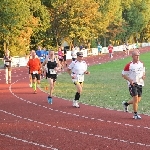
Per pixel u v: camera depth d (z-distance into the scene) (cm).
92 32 8212
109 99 2248
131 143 1281
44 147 1245
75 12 7469
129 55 7994
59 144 1280
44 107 1989
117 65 5212
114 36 10144
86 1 7500
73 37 7700
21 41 6469
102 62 5922
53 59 2120
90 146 1249
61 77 3647
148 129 1478
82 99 2253
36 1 6931
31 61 2547
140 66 1672
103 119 1672
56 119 1684
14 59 5547
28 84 3114
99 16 8056
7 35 6075
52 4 7400
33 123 1611
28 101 2195
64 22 7438
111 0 8812
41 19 7025
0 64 5491
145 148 1221
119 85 2950
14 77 3794
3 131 1477
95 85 2956
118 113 1808
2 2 5600
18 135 1412
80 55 1972
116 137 1363
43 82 3219
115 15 9606
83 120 1656
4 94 2512
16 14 5781
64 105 2047
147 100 2214
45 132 1452
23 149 1223
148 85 2955
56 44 7581
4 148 1235
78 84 1970
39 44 7262
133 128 1497
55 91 2619
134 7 11400
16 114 1809
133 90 1661
